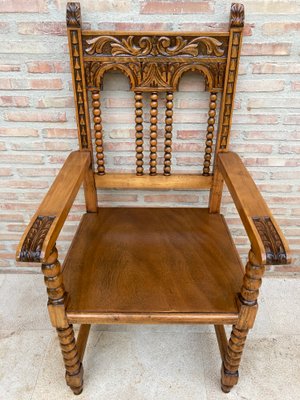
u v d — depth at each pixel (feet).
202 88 3.35
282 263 2.10
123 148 3.72
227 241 3.22
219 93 3.34
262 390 3.35
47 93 3.39
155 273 2.86
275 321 4.06
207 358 3.64
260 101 3.42
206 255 3.05
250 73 3.27
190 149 3.72
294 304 4.28
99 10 2.98
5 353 3.69
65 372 3.44
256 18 3.01
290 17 3.00
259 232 2.23
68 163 3.12
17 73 3.28
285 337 3.87
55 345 3.77
